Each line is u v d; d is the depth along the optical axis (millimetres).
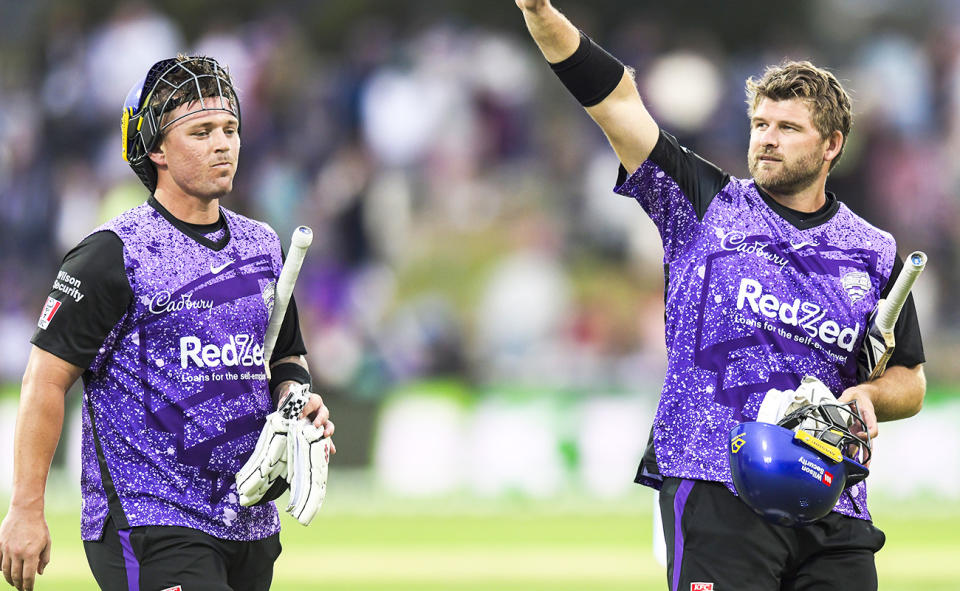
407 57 72438
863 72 73125
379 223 68438
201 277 16125
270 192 68875
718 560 16125
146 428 15891
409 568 37594
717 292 16453
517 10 79125
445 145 70812
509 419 56062
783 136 16688
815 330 16453
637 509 51500
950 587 34188
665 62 71625
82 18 72938
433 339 65125
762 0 80500
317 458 16125
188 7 78250
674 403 16547
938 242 68438
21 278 66938
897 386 16984
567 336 66688
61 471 54531
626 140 16609
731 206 16766
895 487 52375
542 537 44156
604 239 69938
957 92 72688
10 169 68562
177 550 15727
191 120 16016
